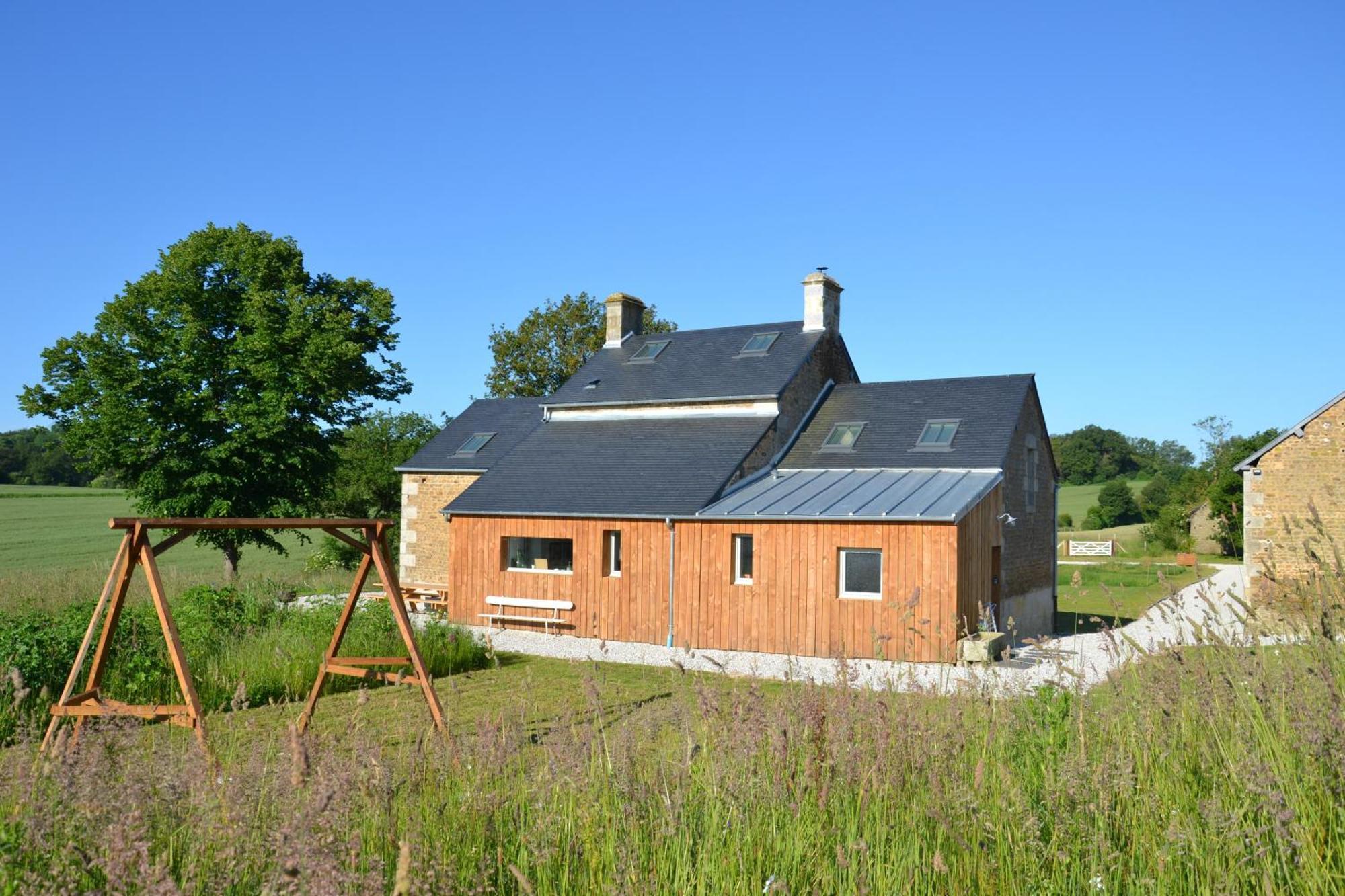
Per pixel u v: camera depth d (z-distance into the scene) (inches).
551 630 808.9
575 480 845.2
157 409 1066.1
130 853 137.3
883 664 621.9
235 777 173.6
